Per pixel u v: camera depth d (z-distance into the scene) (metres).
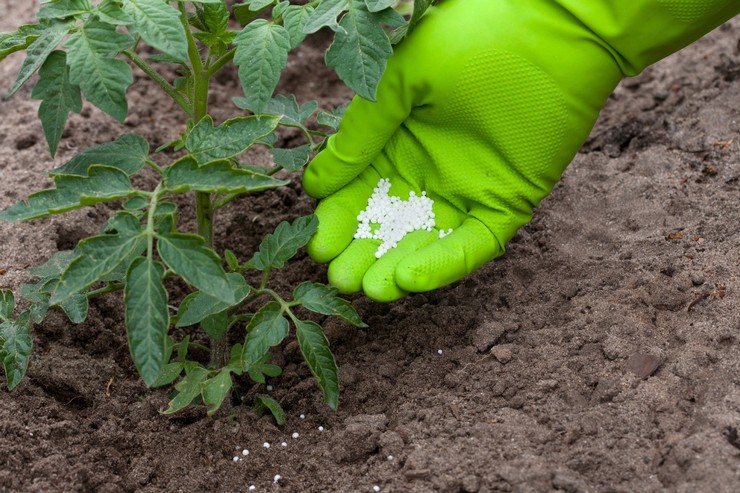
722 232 1.13
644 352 1.05
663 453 1.00
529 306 1.11
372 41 0.99
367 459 1.04
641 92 1.31
